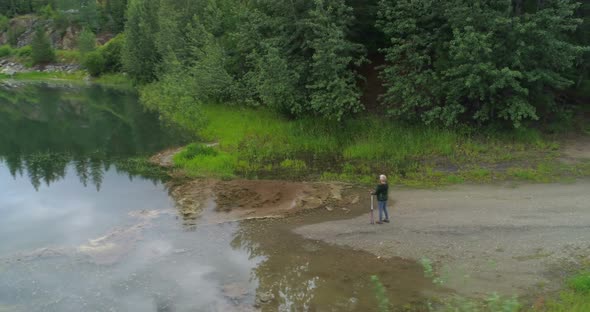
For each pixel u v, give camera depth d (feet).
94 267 39.45
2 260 40.83
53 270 38.99
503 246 40.73
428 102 72.84
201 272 38.42
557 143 71.10
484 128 75.05
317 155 74.02
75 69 280.10
